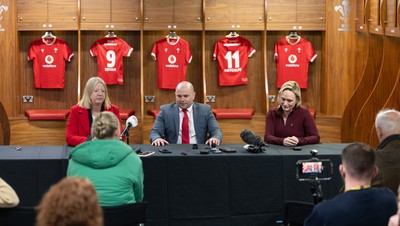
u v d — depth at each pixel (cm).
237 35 921
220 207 475
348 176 297
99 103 524
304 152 485
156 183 471
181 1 907
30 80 930
